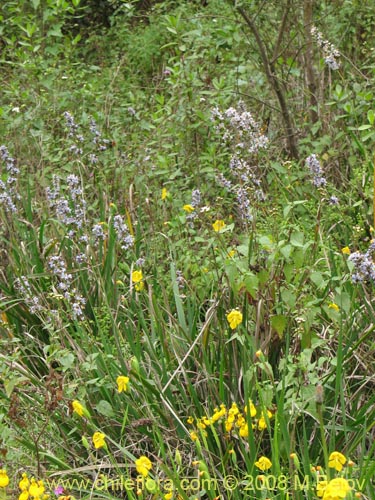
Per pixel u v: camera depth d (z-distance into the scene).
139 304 4.19
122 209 5.67
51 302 4.71
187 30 7.97
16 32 7.45
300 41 6.67
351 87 6.50
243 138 5.00
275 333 3.68
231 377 3.74
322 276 3.88
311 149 6.05
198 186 5.48
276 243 3.71
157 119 6.03
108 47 9.69
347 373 3.83
